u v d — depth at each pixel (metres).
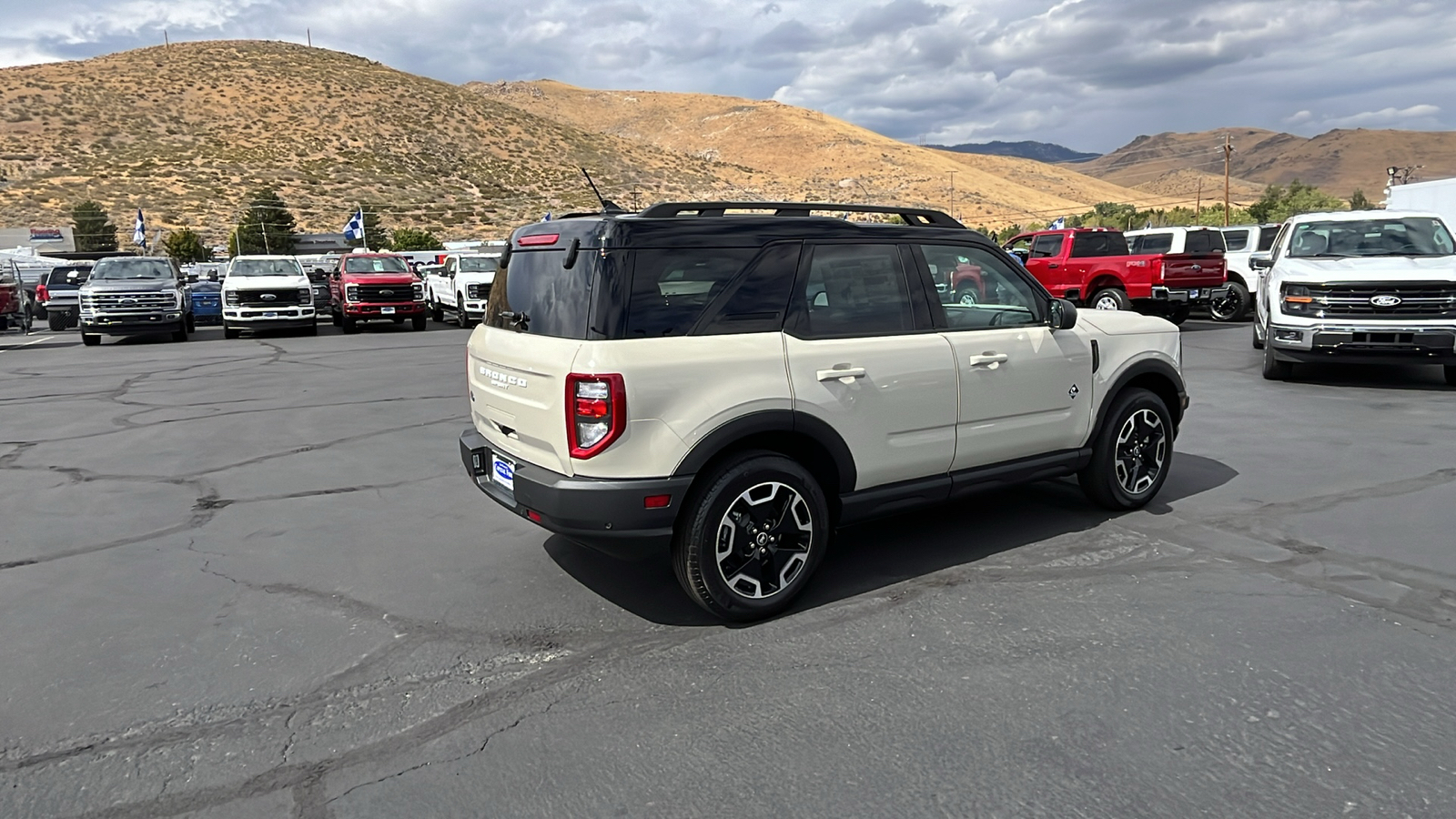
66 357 17.12
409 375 13.34
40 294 25.19
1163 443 5.78
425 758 3.11
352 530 5.73
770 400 4.11
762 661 3.80
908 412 4.57
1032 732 3.18
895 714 3.32
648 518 3.88
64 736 3.29
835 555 5.05
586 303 3.91
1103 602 4.30
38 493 6.70
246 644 4.05
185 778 3.01
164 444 8.42
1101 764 2.96
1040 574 4.68
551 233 4.26
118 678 3.73
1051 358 5.12
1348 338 9.85
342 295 22.55
